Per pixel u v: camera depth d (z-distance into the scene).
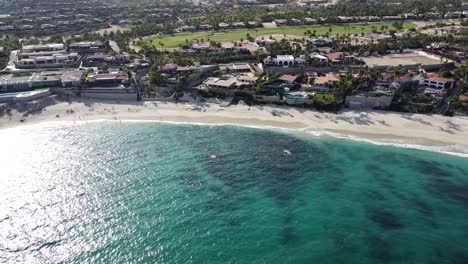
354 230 85.50
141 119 143.88
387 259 77.69
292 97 150.00
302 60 182.25
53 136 130.00
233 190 99.88
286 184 102.56
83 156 116.50
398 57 195.00
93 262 77.12
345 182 102.94
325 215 90.38
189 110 149.75
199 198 96.50
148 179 104.75
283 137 128.25
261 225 87.19
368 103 146.12
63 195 97.75
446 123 132.38
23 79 165.75
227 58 193.38
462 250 79.81
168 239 83.19
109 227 86.69
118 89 158.50
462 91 149.38
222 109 149.75
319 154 117.00
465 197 96.19
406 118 137.12
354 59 184.00
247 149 120.50
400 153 116.81
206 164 112.06
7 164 111.69
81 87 158.88
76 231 85.50
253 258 78.00
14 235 84.44
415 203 94.31
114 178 105.19
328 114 142.62
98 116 146.12
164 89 161.75
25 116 144.62
